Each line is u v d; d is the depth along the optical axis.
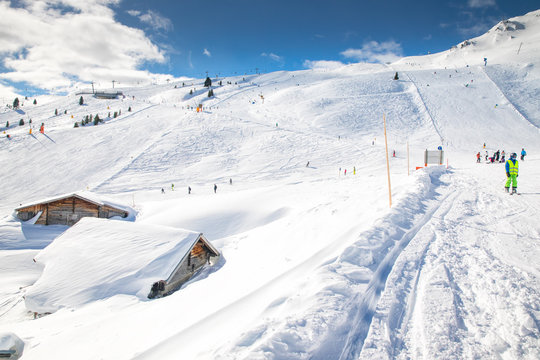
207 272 13.37
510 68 98.06
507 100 70.56
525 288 3.97
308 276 4.63
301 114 73.69
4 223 20.94
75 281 10.73
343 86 95.62
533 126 57.44
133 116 68.06
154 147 48.19
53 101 114.31
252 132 57.12
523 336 3.03
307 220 11.04
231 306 4.51
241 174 40.62
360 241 5.68
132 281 10.84
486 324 3.27
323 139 54.31
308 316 3.38
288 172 40.97
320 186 27.62
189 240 13.39
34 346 5.89
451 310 3.55
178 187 35.97
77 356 4.84
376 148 49.81
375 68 164.38
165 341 3.96
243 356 2.83
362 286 4.18
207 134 54.84
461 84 85.94
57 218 22.34
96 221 15.02
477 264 4.81
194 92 128.12
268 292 4.68
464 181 13.50
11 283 14.67
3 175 37.28
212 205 24.55
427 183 12.07
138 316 6.18
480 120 62.53
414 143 53.44
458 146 50.62
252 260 9.73
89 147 47.25
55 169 39.59
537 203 8.91
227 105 90.94
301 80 135.62
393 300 3.82
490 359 2.75
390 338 3.11
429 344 2.98
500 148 48.53
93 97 113.69
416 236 6.23
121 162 42.75
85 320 8.18
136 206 28.05
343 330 3.22
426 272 4.58
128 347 4.52
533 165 19.80
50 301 9.89
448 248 5.52
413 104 74.94
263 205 23.53
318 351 2.91
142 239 13.33
